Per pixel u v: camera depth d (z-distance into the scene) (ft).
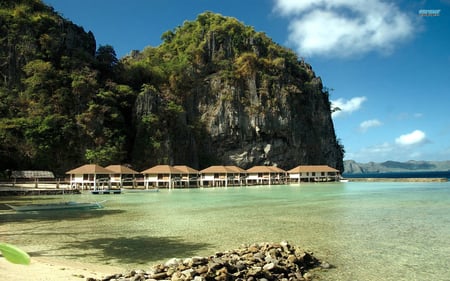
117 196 177.99
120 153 279.49
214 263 39.45
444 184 277.64
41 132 246.88
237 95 378.53
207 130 364.58
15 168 233.76
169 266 40.42
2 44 289.12
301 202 136.67
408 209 109.60
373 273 44.55
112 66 346.33
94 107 276.62
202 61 402.52
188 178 271.08
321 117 431.02
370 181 343.46
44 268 42.98
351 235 68.39
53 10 340.80
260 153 373.61
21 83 284.00
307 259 48.16
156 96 320.91
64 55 305.32
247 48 425.28
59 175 249.75
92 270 44.50
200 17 457.68
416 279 42.50
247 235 68.80
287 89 396.78
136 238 66.49
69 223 85.40
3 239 66.08
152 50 439.22
